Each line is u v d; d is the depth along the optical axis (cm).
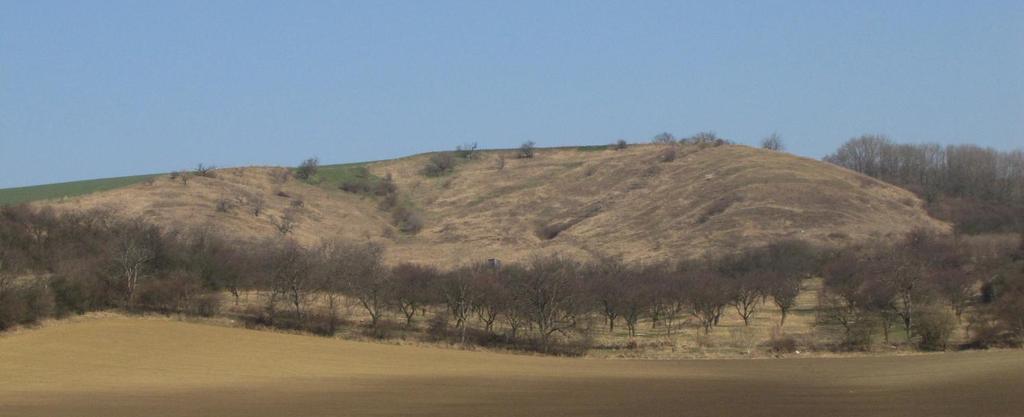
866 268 10481
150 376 6375
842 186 18150
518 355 8306
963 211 17850
